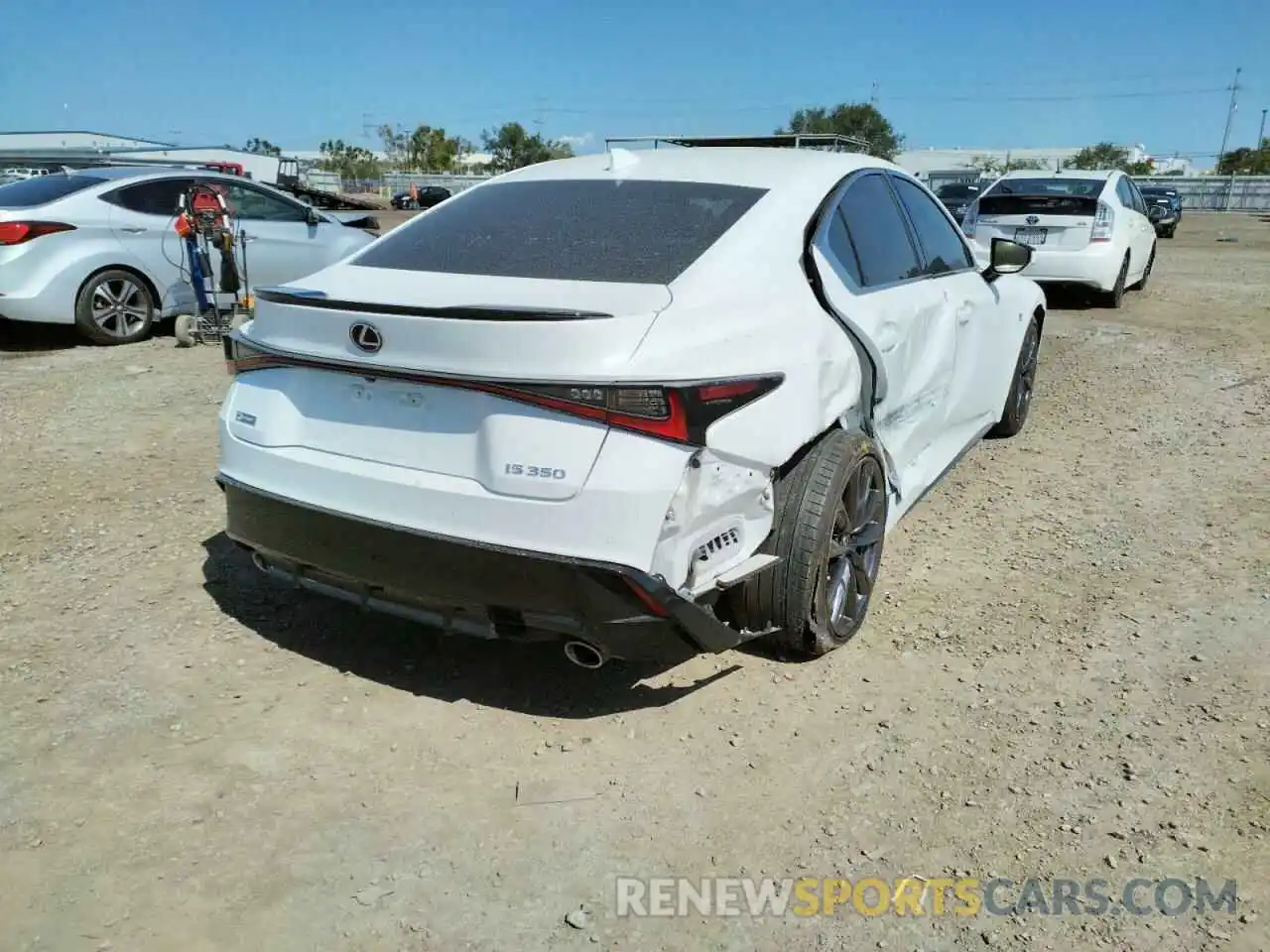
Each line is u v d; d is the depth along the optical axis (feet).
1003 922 7.84
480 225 12.05
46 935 7.56
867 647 12.03
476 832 8.83
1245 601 12.90
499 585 9.16
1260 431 20.26
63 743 9.91
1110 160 262.67
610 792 9.37
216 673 11.26
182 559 14.19
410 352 9.37
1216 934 7.68
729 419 9.38
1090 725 10.34
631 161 13.35
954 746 10.03
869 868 8.45
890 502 13.35
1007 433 20.39
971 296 16.16
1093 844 8.64
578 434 8.87
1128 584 13.50
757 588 10.88
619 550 8.86
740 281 10.59
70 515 15.79
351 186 235.40
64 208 28.37
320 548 10.13
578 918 7.86
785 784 9.50
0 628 12.12
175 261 30.55
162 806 9.04
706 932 7.78
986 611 12.85
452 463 9.36
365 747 10.00
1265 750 9.86
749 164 12.89
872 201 13.71
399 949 7.57
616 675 11.38
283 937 7.64
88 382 24.61
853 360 11.51
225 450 11.02
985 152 289.94
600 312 9.37
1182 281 46.26
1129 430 20.67
